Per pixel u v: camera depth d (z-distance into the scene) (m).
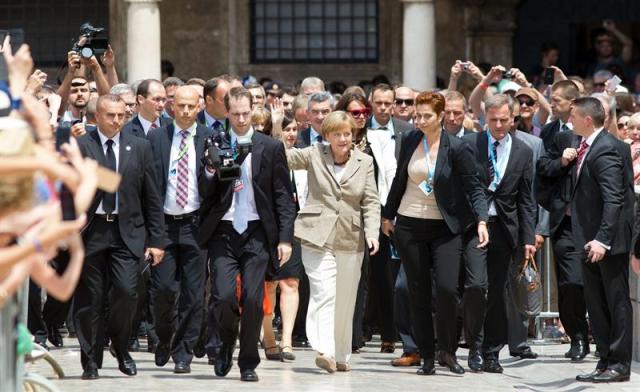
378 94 46.50
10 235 20.14
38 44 80.19
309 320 41.06
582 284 43.31
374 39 80.75
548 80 54.16
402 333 43.31
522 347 45.06
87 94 50.34
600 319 39.94
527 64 80.12
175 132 40.22
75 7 79.56
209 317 41.34
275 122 46.31
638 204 38.06
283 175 38.62
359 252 41.25
